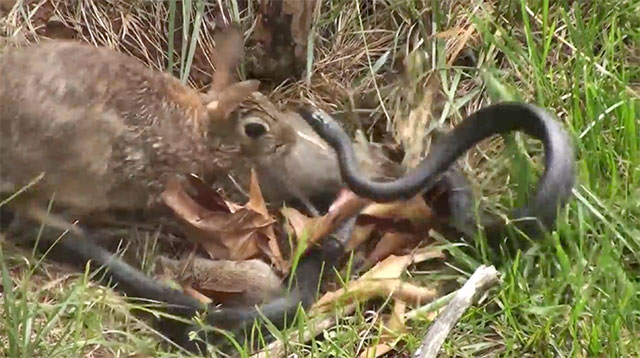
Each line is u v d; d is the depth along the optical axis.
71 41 6.48
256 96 6.36
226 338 5.42
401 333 5.45
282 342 5.32
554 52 7.07
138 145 6.03
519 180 6.07
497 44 6.81
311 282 5.68
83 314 5.44
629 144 6.22
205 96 6.47
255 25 7.05
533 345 5.38
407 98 6.86
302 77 7.15
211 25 7.16
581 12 7.21
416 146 6.52
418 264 5.95
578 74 6.57
